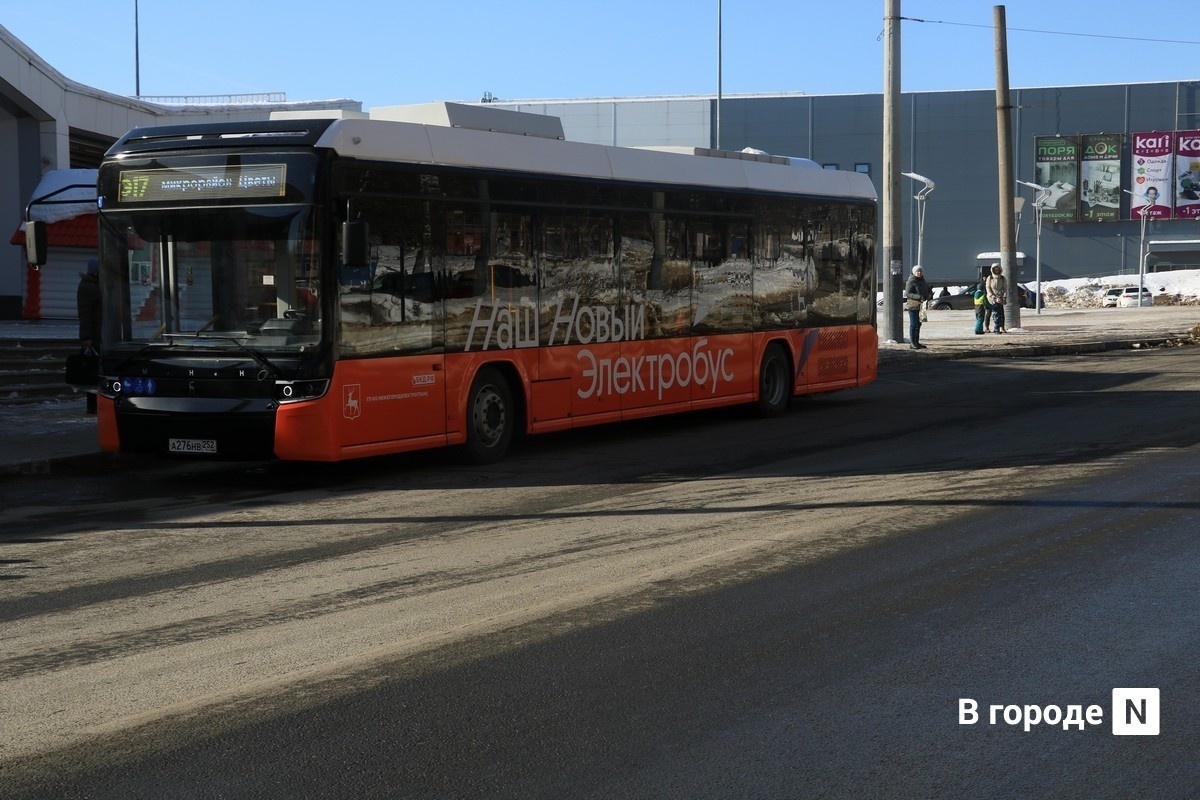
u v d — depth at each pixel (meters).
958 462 12.66
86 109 33.94
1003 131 34.81
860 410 18.12
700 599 7.31
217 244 11.59
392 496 11.35
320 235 11.30
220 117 38.22
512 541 9.15
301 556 8.77
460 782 4.71
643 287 14.88
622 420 14.63
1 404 17.58
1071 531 9.06
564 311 13.84
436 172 12.32
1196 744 5.07
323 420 11.32
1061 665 6.04
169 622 7.01
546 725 5.29
